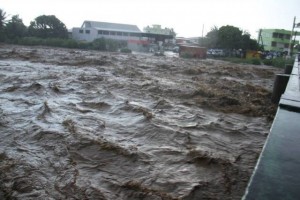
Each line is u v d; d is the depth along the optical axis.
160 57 43.31
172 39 80.00
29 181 5.52
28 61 25.02
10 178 5.57
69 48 51.38
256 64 45.09
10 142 7.29
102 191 5.33
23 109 10.08
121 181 5.68
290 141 2.04
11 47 41.56
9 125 8.40
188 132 8.59
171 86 15.62
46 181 5.58
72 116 9.56
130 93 13.59
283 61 42.66
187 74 23.09
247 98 14.34
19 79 15.37
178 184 5.67
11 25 54.84
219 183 5.82
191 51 49.16
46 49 42.69
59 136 7.66
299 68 15.34
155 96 13.15
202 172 6.21
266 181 1.46
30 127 8.26
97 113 10.10
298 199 1.32
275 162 1.68
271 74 28.83
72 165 6.25
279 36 79.38
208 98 13.17
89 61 26.33
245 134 8.95
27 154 6.67
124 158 6.64
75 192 5.27
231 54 56.50
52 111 9.90
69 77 17.06
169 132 8.42
